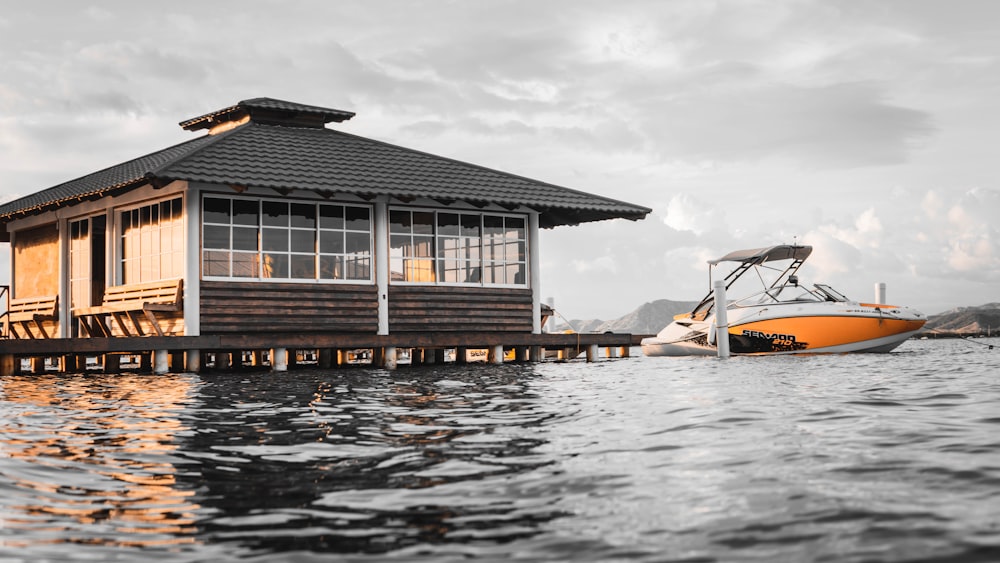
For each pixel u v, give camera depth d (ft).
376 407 31.14
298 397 35.45
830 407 27.66
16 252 74.08
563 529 13.33
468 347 64.59
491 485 16.57
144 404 32.73
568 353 75.97
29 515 14.64
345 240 59.26
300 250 57.67
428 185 60.75
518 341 64.34
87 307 64.69
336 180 57.16
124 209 60.80
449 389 39.32
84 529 13.74
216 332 54.54
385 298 60.03
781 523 13.24
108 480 17.51
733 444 20.38
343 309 58.70
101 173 71.15
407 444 21.89
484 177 65.62
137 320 58.75
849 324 75.41
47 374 56.80
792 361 64.08
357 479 17.44
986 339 154.92
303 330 57.31
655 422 24.98
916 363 57.82
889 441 20.17
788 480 16.14
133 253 60.08
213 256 54.80
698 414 26.55
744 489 15.53
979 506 13.83
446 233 62.95
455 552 12.28
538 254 66.85
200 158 55.06
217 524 13.99
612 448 20.42
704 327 76.84
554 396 34.81
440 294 62.34
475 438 22.68
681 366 59.88
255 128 63.46
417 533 13.30
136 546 12.78
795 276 77.25
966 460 17.49
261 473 18.20
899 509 13.75
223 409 30.71
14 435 23.93
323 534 13.33
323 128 67.77
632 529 13.21
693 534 12.84
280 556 12.24
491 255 64.80
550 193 66.08
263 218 56.54
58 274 67.97
